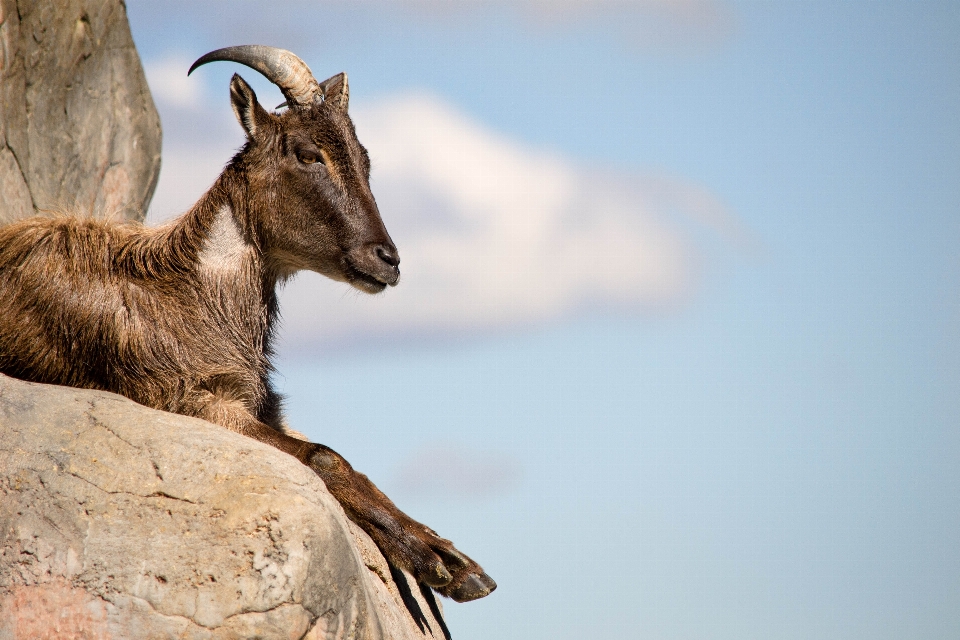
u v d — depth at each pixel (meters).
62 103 38.22
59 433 20.80
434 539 24.95
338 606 19.59
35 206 36.47
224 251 26.83
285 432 28.86
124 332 25.08
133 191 41.31
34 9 36.78
